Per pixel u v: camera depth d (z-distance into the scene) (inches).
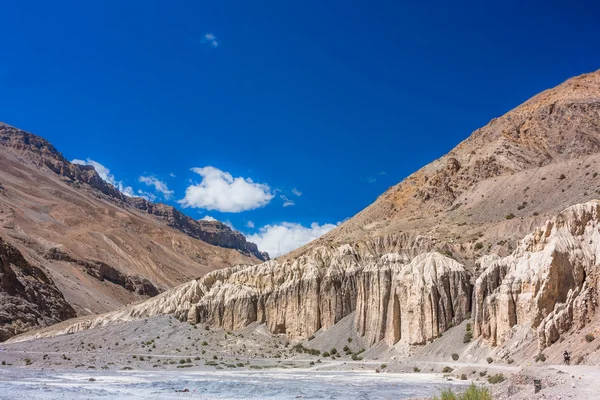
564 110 7544.3
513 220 4931.1
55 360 4894.2
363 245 5565.9
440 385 2844.5
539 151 7076.8
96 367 4591.5
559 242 3189.0
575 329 2600.9
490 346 3366.1
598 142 6801.2
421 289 4143.7
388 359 4151.1
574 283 3043.8
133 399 2770.7
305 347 4928.6
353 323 4877.0
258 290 5674.2
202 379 3683.6
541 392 1644.9
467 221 5718.5
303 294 5270.7
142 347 5295.3
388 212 7047.2
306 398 2684.5
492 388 2038.6
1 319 6692.9
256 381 3484.3
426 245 5113.2
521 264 3398.1
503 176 6510.8
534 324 3021.7
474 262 4574.3
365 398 2568.9
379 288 4694.9
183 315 5841.5
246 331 5442.9
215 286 5959.6
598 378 1705.2
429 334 4015.8
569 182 5565.9
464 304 4065.0
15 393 3016.7
